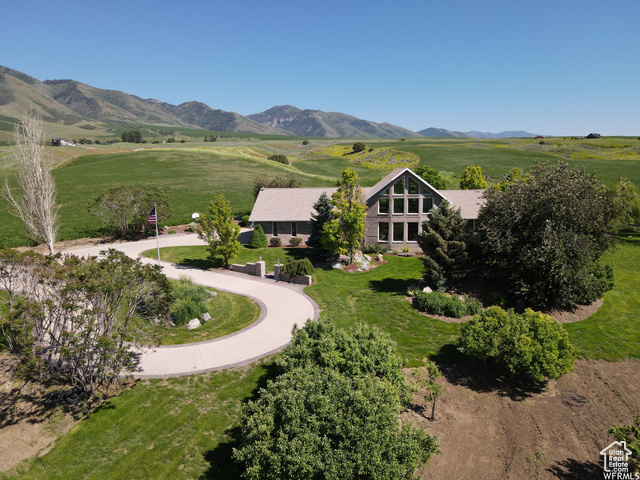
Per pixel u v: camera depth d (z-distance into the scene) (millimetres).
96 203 42719
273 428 10172
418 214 38875
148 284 15883
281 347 19016
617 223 23406
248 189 75750
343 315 23000
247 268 32125
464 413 13969
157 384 15664
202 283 28984
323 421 9984
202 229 33812
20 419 13453
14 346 14945
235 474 11227
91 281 13578
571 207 21234
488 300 24031
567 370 15148
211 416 13727
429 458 10750
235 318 22844
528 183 23734
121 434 12836
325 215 39125
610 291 26562
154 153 112125
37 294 14305
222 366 17109
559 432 12969
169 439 12625
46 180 33500
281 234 43938
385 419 10180
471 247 25938
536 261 21453
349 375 12906
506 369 16734
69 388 15055
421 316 22594
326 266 33781
